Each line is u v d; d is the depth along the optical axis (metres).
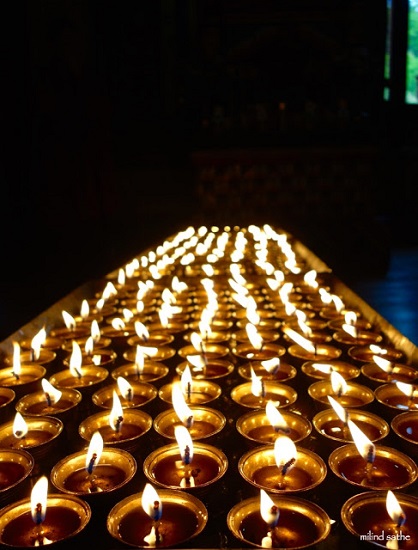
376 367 1.95
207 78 8.52
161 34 8.66
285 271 3.46
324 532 1.08
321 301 2.82
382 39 8.77
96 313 2.73
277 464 1.32
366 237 6.68
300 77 8.62
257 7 8.52
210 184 7.48
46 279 6.29
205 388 1.81
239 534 1.11
